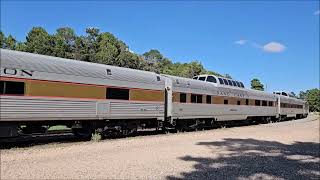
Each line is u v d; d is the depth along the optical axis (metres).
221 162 12.04
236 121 32.66
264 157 13.61
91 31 50.00
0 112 13.21
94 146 14.46
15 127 14.14
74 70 15.84
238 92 30.62
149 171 10.00
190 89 23.73
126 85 18.42
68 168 9.91
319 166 12.20
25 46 40.72
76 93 15.88
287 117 47.44
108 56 45.69
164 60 85.56
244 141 18.86
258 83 98.88
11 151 12.55
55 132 19.08
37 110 14.34
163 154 13.08
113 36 51.47
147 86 19.81
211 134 22.06
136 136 19.50
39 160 10.93
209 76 27.97
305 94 127.44
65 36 45.50
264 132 25.45
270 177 10.00
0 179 8.38
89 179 8.77
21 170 9.40
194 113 24.11
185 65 72.00
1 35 40.38
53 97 14.94
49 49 41.31
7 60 13.48
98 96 16.91
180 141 17.48
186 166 11.00
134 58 49.94
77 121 16.53
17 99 13.70
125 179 8.95
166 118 21.75
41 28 43.81
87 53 45.38
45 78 14.66
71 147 13.95
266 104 37.59
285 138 21.67
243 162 12.23
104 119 17.31
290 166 11.91
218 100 27.16
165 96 21.78
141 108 19.33
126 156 12.27
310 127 32.19
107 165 10.56
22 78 13.88
